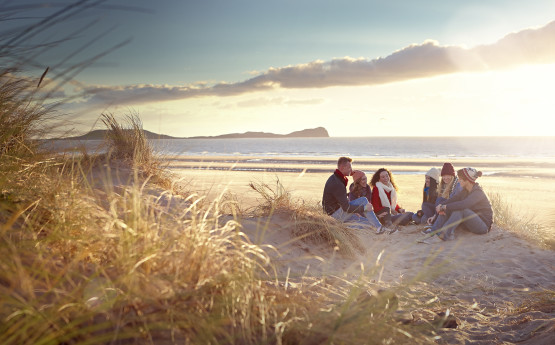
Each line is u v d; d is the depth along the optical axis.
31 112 3.55
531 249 6.88
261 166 33.25
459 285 4.95
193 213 2.83
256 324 2.13
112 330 1.80
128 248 2.23
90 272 2.18
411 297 3.51
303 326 2.12
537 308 4.07
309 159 46.78
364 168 33.84
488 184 22.69
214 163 34.78
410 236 7.46
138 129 6.62
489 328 3.52
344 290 3.41
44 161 3.45
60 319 1.74
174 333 1.88
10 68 2.38
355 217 7.74
